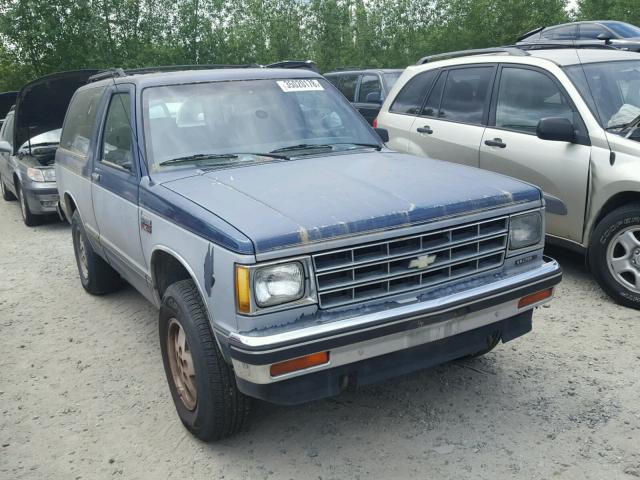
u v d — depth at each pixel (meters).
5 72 25.02
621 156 5.10
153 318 5.64
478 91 6.54
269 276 2.89
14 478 3.42
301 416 3.85
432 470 3.26
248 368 2.90
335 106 4.85
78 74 9.09
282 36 32.84
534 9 33.47
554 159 5.59
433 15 34.81
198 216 3.23
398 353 3.22
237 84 4.66
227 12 29.50
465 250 3.39
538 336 4.71
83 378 4.56
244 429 3.74
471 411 3.78
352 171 3.84
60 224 10.23
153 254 3.86
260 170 3.91
